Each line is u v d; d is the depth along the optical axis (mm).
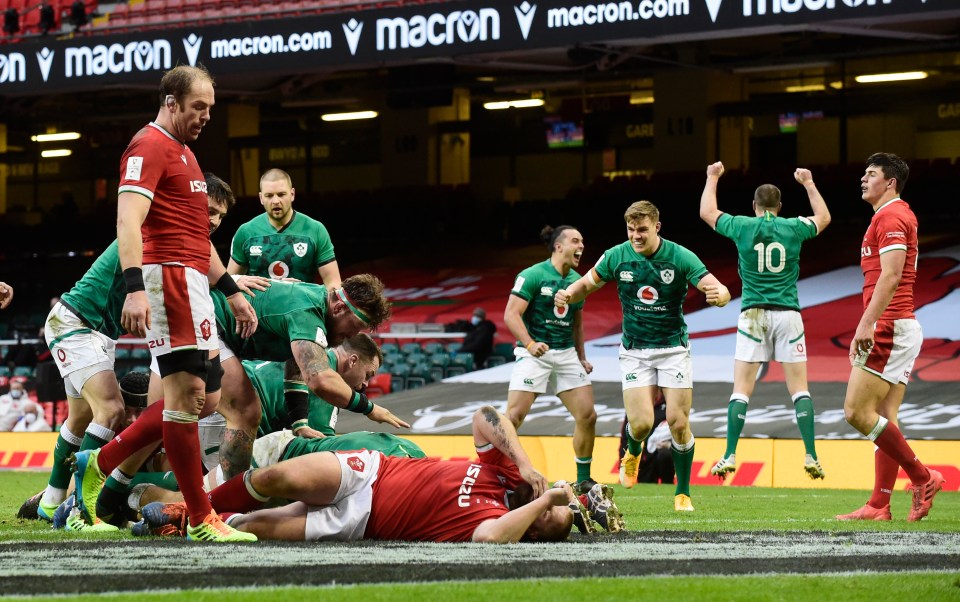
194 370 17953
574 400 32250
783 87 95312
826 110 94000
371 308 20594
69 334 23828
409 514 18234
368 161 114812
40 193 127000
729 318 69625
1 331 81625
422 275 89375
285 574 13992
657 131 91312
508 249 96125
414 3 61594
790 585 13750
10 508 28328
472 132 107375
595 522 21016
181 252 17953
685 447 29219
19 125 116438
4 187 117000
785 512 28047
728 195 89000
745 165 94562
